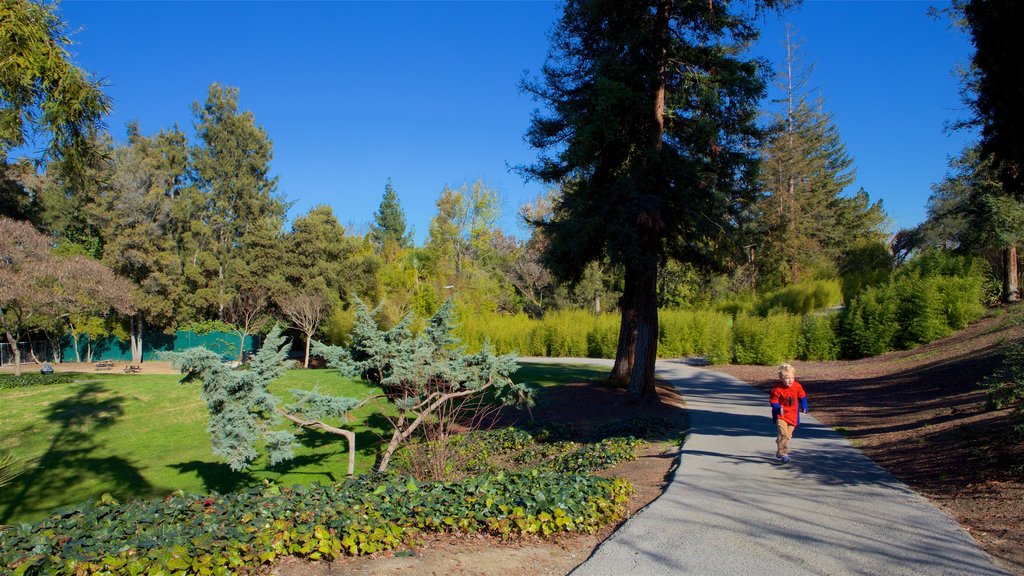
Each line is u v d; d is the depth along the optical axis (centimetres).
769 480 782
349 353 1038
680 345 3428
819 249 4619
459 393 1060
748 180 1714
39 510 1156
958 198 3141
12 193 3869
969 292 2500
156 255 4316
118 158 4431
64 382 2473
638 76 1583
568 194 1778
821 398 1650
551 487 654
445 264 4797
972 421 950
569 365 2966
